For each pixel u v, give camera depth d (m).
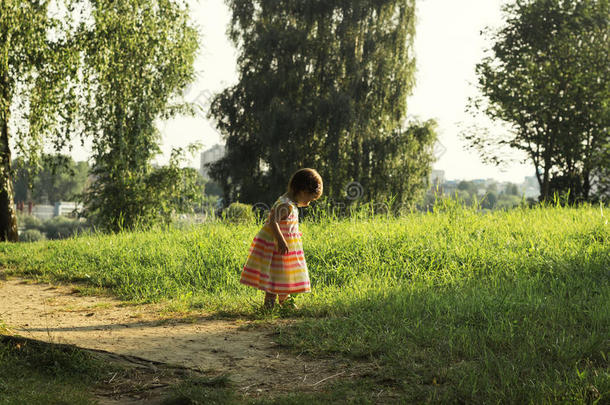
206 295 6.36
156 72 20.05
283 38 30.41
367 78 30.34
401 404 2.72
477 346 3.59
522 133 32.28
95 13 16.22
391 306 4.84
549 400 2.57
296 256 5.18
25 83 15.82
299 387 3.12
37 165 18.02
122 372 3.44
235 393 3.03
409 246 7.46
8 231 19.05
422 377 3.10
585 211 10.02
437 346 3.66
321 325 4.38
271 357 3.74
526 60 30.52
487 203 10.01
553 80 30.08
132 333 4.60
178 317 5.30
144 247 9.58
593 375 2.95
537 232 7.91
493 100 31.73
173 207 22.48
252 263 5.20
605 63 30.08
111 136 19.55
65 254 10.20
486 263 6.66
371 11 30.58
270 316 4.99
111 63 17.47
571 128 30.16
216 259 7.90
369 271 6.86
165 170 22.59
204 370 3.47
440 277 6.36
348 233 8.51
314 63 31.38
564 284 5.41
